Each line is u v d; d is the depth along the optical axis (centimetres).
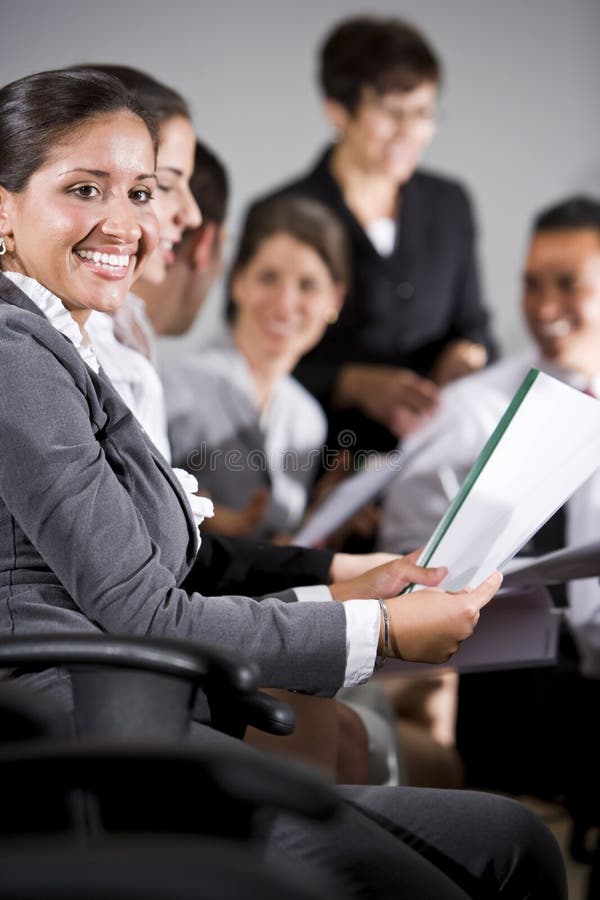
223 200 322
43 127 194
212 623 179
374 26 453
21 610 179
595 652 333
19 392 176
